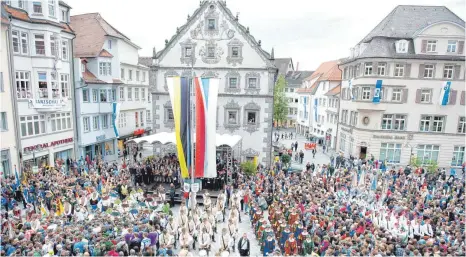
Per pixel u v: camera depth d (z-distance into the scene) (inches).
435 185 1023.6
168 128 1365.7
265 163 1338.6
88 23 1508.4
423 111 1425.9
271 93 1302.9
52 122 1173.7
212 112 759.1
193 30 1307.8
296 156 1652.3
